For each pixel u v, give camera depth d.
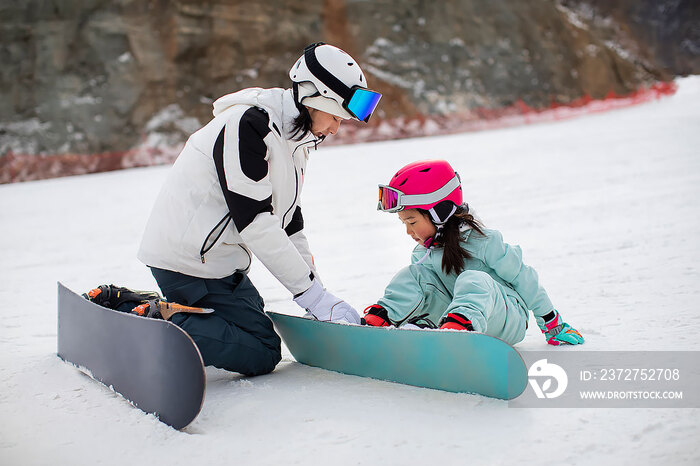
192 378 2.05
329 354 2.64
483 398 2.21
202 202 2.59
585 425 1.95
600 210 5.99
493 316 2.52
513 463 1.75
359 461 1.82
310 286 2.67
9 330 3.61
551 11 25.19
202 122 18.84
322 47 2.58
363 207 7.44
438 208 2.67
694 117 16.67
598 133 14.32
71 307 2.79
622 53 28.59
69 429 2.14
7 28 17.42
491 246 2.66
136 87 18.31
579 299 3.38
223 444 1.98
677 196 6.29
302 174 2.80
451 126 20.78
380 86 20.86
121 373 2.40
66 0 17.98
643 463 1.70
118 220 8.27
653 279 3.62
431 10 22.72
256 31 20.06
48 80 17.58
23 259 6.11
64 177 16.14
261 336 2.68
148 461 1.90
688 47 33.72
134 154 17.64
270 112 2.59
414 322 2.74
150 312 2.63
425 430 1.99
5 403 2.41
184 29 19.06
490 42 23.27
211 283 2.66
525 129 17.88
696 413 1.98
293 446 1.94
